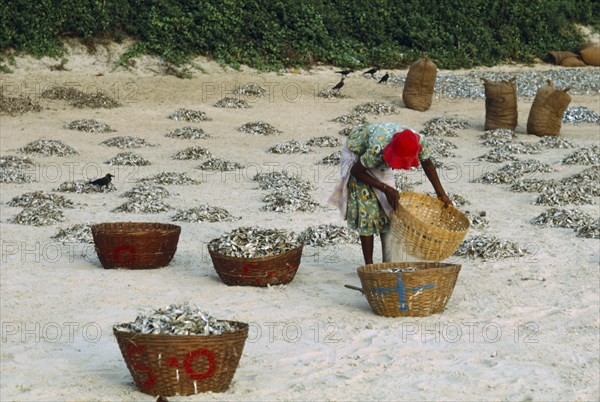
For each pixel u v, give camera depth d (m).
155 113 28.91
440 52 39.38
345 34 38.50
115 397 8.24
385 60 37.69
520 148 24.45
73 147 24.38
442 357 9.40
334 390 8.47
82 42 33.34
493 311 11.02
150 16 34.25
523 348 9.67
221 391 8.41
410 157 11.20
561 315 10.85
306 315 10.84
